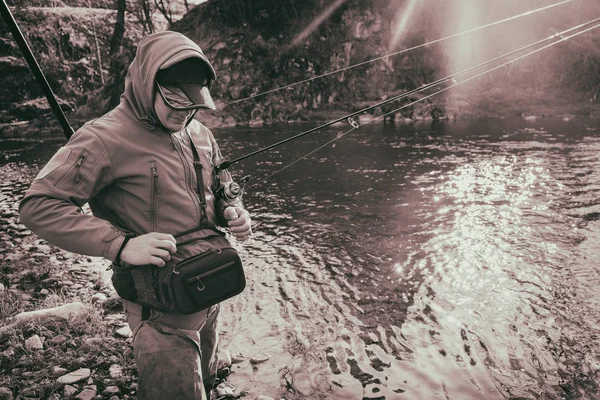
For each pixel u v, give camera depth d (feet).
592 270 14.67
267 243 18.65
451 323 11.82
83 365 9.50
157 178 5.38
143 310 5.61
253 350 10.71
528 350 10.48
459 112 72.84
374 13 84.53
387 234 19.25
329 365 10.09
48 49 108.88
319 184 29.55
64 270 15.25
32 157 44.39
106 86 82.43
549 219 20.17
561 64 78.89
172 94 5.10
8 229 20.20
